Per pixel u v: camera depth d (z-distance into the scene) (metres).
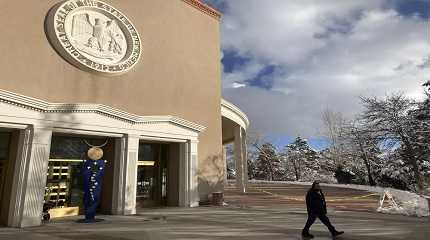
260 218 12.53
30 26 12.78
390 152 32.34
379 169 33.66
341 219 12.20
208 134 19.05
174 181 17.25
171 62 17.95
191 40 19.53
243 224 11.06
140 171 16.75
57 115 12.31
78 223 11.61
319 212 8.81
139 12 17.05
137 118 14.73
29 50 12.56
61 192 13.62
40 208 11.37
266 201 19.53
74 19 14.23
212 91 20.08
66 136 13.98
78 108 12.75
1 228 10.61
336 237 8.75
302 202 18.89
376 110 31.25
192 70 19.08
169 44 18.11
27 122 11.45
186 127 17.11
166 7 18.50
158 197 17.12
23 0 12.77
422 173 29.86
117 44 15.55
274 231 9.69
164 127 16.05
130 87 15.66
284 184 41.72
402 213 13.54
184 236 8.97
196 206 16.81
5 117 10.90
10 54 12.00
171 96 17.48
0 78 11.57
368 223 11.22
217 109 20.09
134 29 16.31
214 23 21.62
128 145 14.43
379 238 8.59
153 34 17.41
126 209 13.82
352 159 38.69
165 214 13.79
